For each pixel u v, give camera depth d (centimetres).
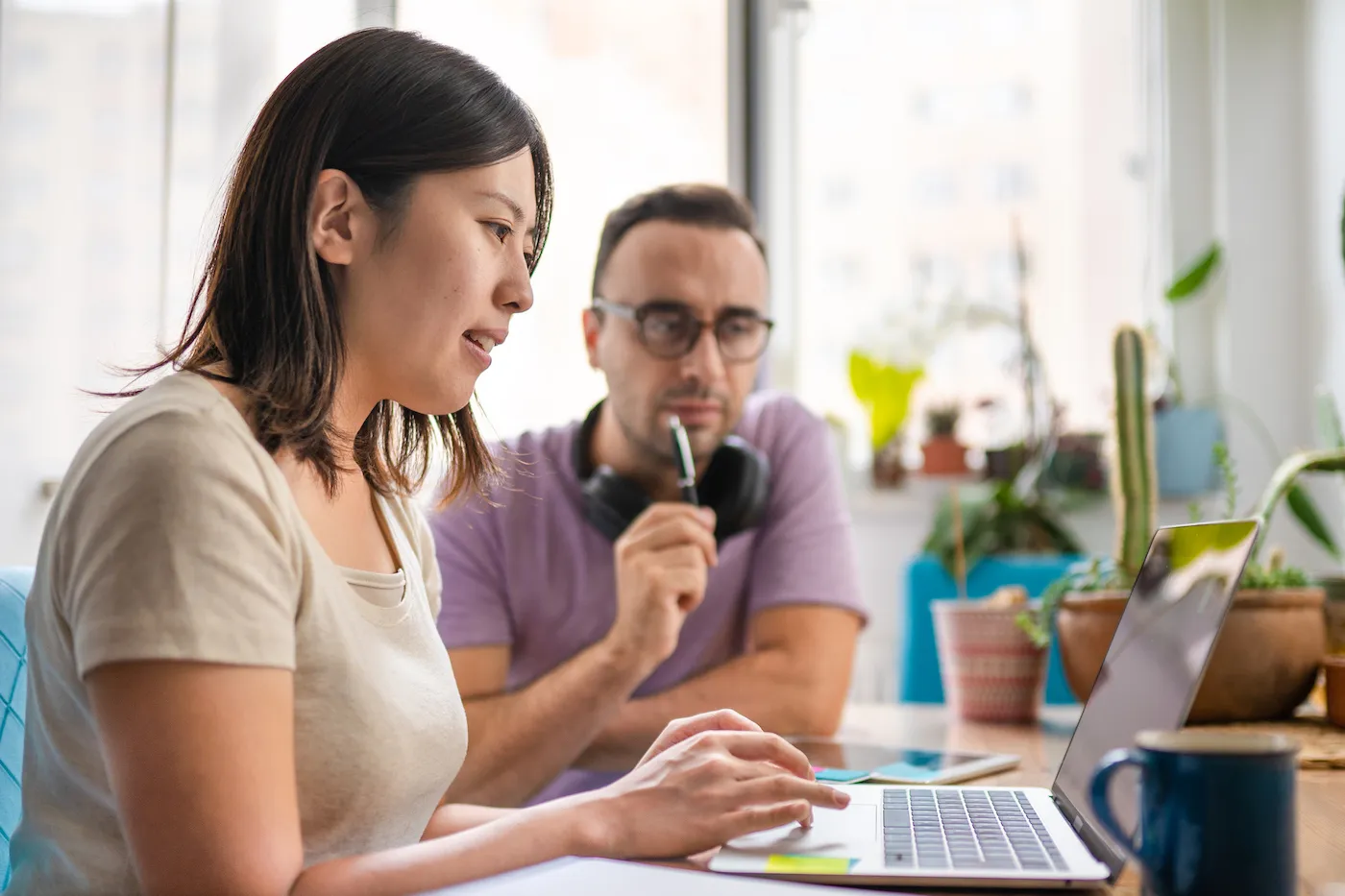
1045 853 70
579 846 70
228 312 79
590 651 130
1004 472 261
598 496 144
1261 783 54
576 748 128
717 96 269
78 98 226
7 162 220
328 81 79
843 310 282
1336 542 225
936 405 269
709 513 132
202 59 237
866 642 265
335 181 78
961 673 148
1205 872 54
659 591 126
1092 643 130
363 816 78
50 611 71
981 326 272
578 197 262
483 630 144
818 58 282
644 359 144
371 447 93
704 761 75
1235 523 70
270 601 68
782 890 58
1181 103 267
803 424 165
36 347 220
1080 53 279
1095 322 278
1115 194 278
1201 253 265
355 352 83
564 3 264
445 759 84
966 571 213
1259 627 120
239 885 62
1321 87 239
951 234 280
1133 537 141
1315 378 243
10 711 94
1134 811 65
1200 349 264
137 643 63
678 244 143
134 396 82
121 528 65
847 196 282
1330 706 119
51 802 74
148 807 63
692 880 60
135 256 229
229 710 64
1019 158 279
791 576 149
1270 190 254
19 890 75
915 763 109
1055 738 132
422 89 79
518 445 153
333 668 75
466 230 80
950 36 281
